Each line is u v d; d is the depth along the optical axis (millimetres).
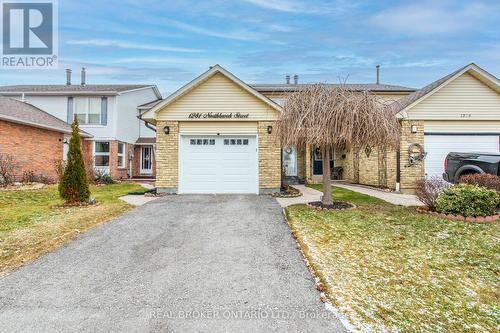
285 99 9219
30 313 3314
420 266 4707
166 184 11930
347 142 8023
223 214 8102
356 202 10000
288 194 11609
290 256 5043
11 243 5547
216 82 12000
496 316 3463
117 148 20312
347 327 3080
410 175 12484
